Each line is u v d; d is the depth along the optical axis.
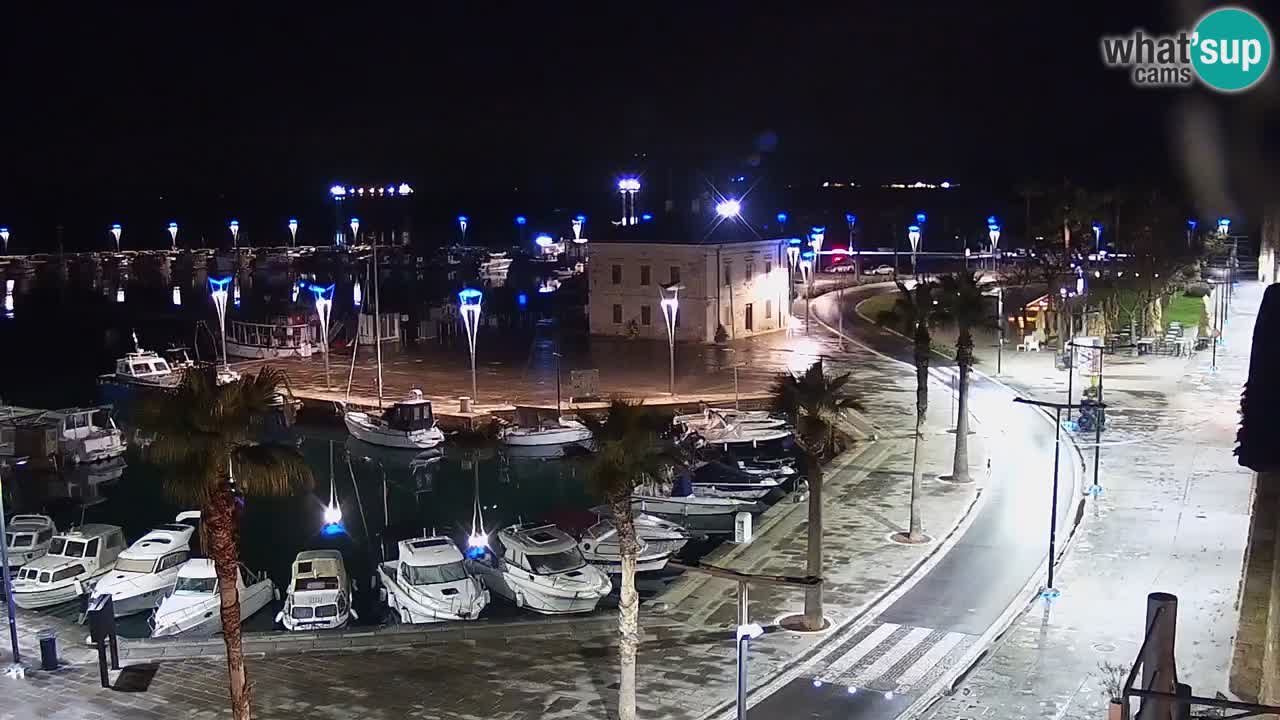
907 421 64.75
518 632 34.56
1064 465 53.28
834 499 49.34
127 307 149.38
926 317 45.41
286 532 53.50
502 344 102.31
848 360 87.69
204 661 32.19
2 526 31.52
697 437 61.91
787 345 96.75
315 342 103.25
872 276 149.75
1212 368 78.06
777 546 42.88
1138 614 33.47
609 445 26.58
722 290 99.44
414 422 66.94
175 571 42.06
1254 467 12.89
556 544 41.31
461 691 29.94
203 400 24.17
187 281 193.62
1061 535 42.66
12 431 66.19
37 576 42.12
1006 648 31.19
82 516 57.94
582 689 30.00
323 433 73.94
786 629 34.19
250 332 113.06
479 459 66.31
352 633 34.00
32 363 104.81
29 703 29.17
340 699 29.48
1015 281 118.44
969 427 62.72
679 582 39.12
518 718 28.19
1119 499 46.50
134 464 69.00
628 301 103.19
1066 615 33.66
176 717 28.36
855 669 31.00
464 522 54.81
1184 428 59.69
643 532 45.69
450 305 124.69
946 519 45.69
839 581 38.59
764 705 28.80
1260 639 22.55
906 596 36.81
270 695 29.75
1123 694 10.85
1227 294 107.31
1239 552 39.09
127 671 31.41
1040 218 109.69
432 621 36.34
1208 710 20.84
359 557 49.31
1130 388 71.38
